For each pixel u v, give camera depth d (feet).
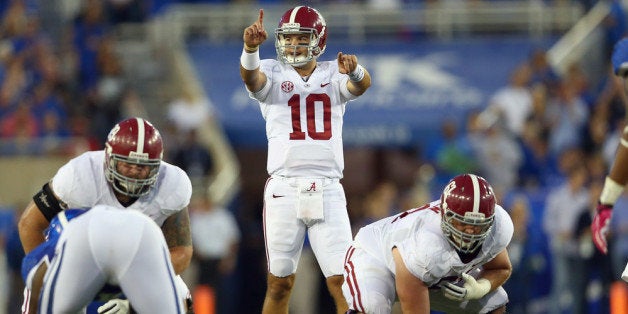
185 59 259.60
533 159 193.57
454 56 263.29
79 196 80.18
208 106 231.91
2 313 154.61
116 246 71.92
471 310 87.20
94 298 78.64
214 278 164.66
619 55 84.48
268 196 90.38
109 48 224.74
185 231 83.25
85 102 214.48
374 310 83.41
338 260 89.30
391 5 271.08
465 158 185.57
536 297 160.25
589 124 204.44
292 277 90.79
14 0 236.43
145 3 264.93
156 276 72.84
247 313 190.49
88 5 243.40
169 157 199.93
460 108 236.84
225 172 197.88
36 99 207.62
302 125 89.61
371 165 238.89
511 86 217.97
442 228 80.02
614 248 152.87
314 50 88.22
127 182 78.54
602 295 153.17
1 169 199.62
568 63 252.62
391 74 253.44
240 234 193.67
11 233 161.68
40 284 75.61
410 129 230.68
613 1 261.65
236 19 272.10
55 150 200.34
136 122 78.69
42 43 226.17
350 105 237.25
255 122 233.35
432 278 80.69
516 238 148.77
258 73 87.61
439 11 272.10
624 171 83.56
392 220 84.94
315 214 88.99
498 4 272.51
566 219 158.20
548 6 272.51
